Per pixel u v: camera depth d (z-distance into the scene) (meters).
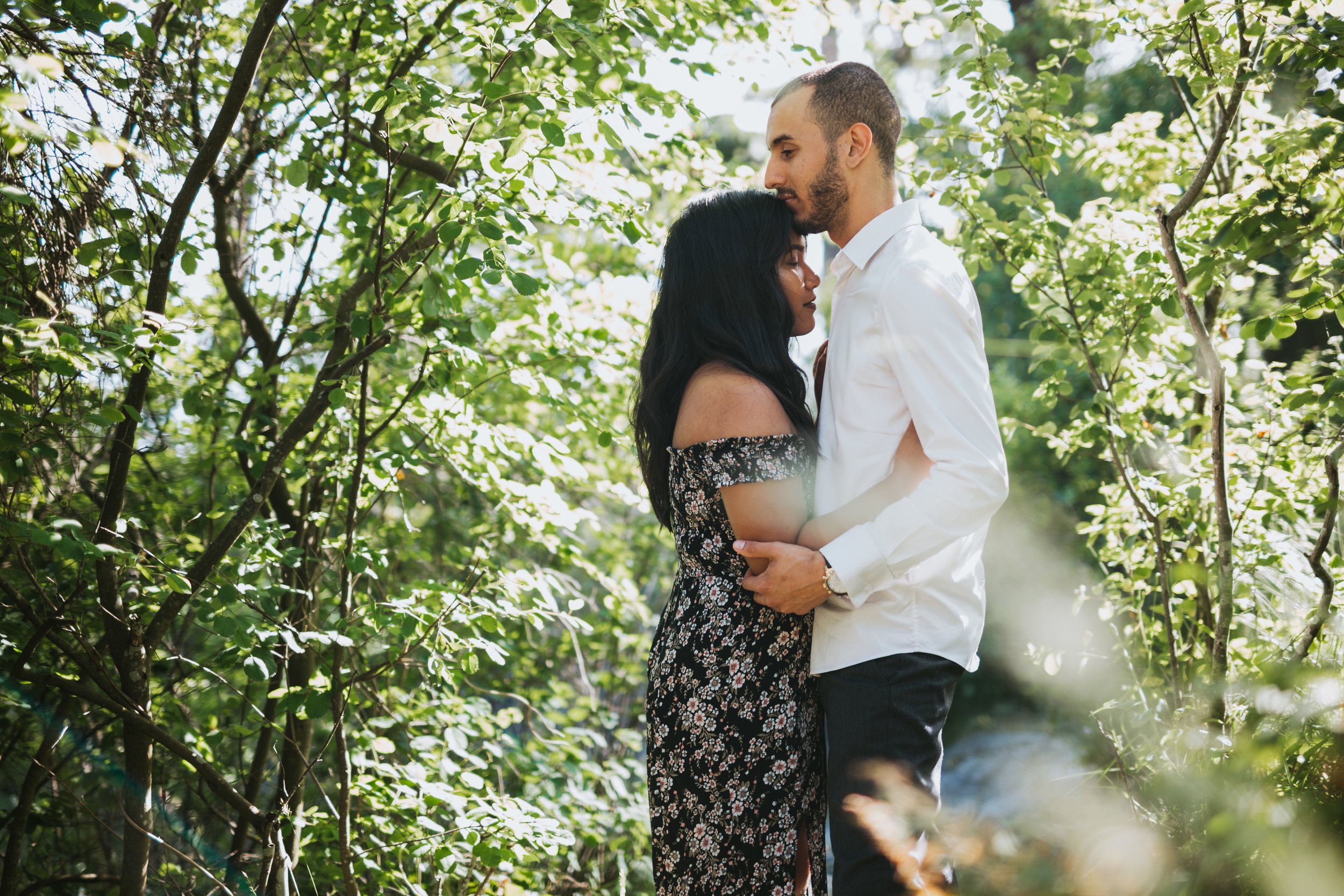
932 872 1.49
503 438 2.87
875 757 1.75
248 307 2.90
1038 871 1.08
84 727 2.61
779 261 1.89
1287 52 2.10
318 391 2.38
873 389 1.81
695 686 1.82
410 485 3.73
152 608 2.43
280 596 2.59
